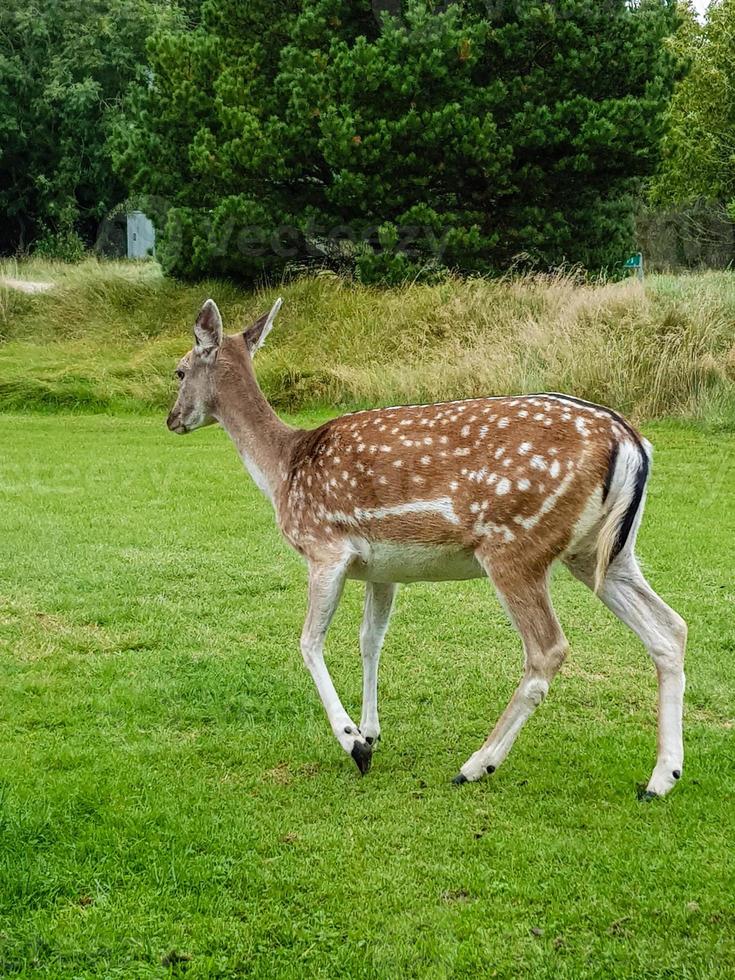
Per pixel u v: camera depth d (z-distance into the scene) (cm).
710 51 2645
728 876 363
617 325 1362
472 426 429
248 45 1881
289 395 1416
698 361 1273
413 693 534
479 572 445
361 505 441
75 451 1173
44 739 474
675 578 709
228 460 1120
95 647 589
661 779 422
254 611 651
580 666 568
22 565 729
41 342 1798
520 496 412
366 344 1520
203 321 514
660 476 999
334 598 453
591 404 428
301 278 1781
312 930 339
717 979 312
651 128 1680
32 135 3039
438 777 443
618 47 1702
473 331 1466
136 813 404
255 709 512
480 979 316
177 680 541
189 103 1853
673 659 425
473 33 1648
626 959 323
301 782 438
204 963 324
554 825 401
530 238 1747
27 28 3023
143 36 3033
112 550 771
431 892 359
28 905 351
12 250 3338
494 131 1641
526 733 486
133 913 348
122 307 1894
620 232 1841
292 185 1836
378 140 1655
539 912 347
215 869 371
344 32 1795
